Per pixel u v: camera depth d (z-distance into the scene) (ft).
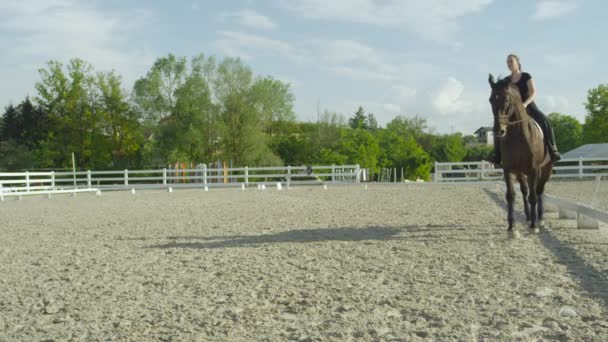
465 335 11.44
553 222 29.66
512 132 24.31
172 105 158.81
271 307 14.14
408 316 12.96
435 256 20.42
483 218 32.48
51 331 12.66
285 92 166.20
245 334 12.01
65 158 160.45
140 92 156.35
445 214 35.47
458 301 14.07
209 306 14.40
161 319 13.34
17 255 24.09
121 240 27.73
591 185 68.49
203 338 11.82
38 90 155.53
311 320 12.91
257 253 22.41
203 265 20.11
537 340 11.03
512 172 25.07
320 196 61.36
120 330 12.54
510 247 22.00
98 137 159.63
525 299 14.06
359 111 426.51
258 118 155.33
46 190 86.48
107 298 15.55
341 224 31.83
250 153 151.94
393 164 241.76
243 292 15.78
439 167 91.25
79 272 19.48
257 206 48.16
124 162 159.02
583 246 21.72
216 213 41.86
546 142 26.21
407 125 307.78
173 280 17.66
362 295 14.99
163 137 153.79
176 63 159.22
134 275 18.65
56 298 15.78
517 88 24.89
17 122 209.36
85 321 13.37
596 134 177.88
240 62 153.69
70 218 41.39
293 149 196.65
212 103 153.28
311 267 19.08
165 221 36.68
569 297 14.08
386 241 24.56
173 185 92.32
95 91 159.94
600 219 24.02
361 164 210.79
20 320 13.66
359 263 19.53
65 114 158.20
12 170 172.86
